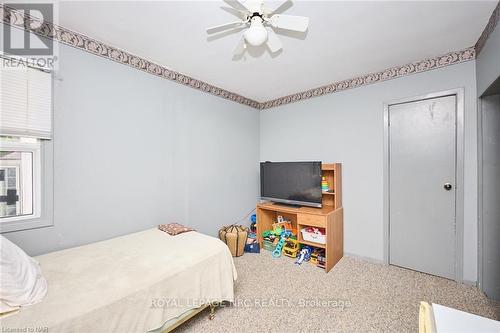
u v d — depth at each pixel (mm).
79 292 1242
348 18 1697
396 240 2664
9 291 1084
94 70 2031
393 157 2662
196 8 1600
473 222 2188
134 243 1977
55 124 1821
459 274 2262
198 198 2963
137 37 1982
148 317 1340
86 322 1104
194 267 1620
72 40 1889
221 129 3275
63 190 1868
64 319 1045
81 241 1969
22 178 1757
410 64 2502
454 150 2293
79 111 1948
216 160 3205
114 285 1317
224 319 1806
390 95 2652
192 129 2887
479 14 1666
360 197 2902
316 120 3273
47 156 1779
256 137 3896
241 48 1965
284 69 2623
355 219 2945
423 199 2479
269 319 1799
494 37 1675
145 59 2385
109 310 1185
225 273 1858
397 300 2016
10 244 1298
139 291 1311
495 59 1665
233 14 1646
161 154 2559
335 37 1958
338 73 2748
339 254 2902
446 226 2346
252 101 3781
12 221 1652
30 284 1182
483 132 2082
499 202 2023
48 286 1296
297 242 2971
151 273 1459
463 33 1922
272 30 1794
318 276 2471
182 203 2781
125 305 1248
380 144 2740
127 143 2270
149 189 2453
